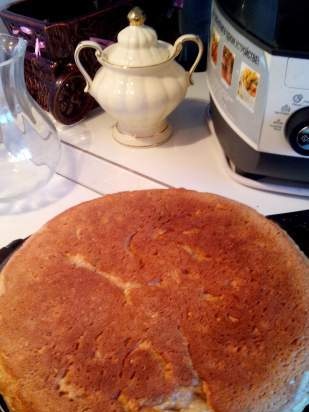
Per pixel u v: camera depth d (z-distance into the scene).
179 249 0.28
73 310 0.25
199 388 0.23
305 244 0.33
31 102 0.46
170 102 0.45
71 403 0.23
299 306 0.25
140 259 0.28
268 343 0.24
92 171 0.45
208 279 0.26
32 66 0.50
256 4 0.33
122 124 0.47
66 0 0.53
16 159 0.44
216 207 0.31
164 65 0.43
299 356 0.24
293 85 0.32
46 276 0.27
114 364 0.23
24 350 0.24
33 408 0.23
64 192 0.43
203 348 0.24
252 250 0.28
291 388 0.23
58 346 0.24
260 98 0.34
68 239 0.29
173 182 0.43
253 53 0.33
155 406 0.23
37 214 0.40
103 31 0.50
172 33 0.59
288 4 0.30
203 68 0.60
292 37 0.31
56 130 0.48
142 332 0.24
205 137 0.48
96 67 0.51
